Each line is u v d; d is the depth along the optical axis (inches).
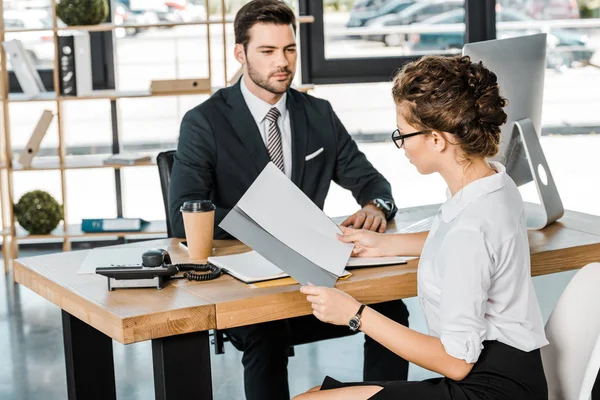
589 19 242.7
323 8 235.6
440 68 80.6
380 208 116.0
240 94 125.3
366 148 249.6
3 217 218.7
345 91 246.2
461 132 80.1
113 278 89.0
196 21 210.1
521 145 113.3
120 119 240.1
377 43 239.0
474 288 77.8
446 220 82.4
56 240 244.5
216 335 116.8
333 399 81.7
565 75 247.0
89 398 105.1
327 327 115.5
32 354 165.3
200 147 122.1
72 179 245.3
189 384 85.7
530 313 82.3
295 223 92.2
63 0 212.7
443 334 78.3
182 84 213.2
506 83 110.7
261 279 90.2
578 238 105.7
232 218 88.4
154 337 81.4
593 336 83.7
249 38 120.3
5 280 214.4
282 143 127.0
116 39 236.8
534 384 80.7
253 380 109.3
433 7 237.9
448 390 79.7
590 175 252.1
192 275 92.1
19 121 243.8
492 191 81.4
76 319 103.0
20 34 231.9
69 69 212.2
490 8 237.3
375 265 94.8
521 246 81.2
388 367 113.7
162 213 246.2
